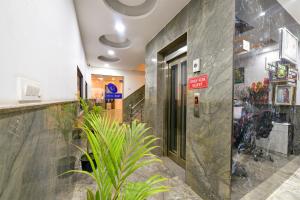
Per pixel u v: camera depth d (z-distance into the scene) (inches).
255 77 63.1
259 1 62.6
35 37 33.2
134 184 33.9
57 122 45.4
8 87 22.9
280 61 76.2
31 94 30.5
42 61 37.5
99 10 92.0
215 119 62.7
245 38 58.1
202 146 70.3
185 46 96.4
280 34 74.8
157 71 121.6
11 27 23.6
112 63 236.2
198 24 72.6
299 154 94.7
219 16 60.1
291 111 87.7
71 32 77.7
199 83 71.9
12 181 21.6
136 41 137.9
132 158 34.4
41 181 33.0
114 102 361.1
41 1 36.7
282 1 72.2
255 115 64.1
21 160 24.3
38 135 31.3
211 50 64.4
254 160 64.7
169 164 107.1
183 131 102.5
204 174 68.9
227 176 57.2
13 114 21.5
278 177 78.7
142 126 41.0
